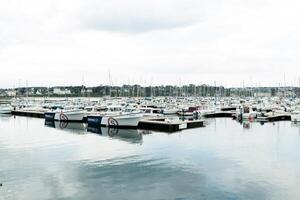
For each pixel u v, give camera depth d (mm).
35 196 20438
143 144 37906
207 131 49625
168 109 76812
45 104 98500
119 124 54094
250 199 19844
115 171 25984
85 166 27562
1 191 21312
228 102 106812
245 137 43094
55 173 25422
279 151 33531
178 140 40750
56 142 39750
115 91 145250
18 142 39812
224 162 28828
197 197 20234
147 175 24859
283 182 23016
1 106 90188
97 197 20312
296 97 131125
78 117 64938
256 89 163375
